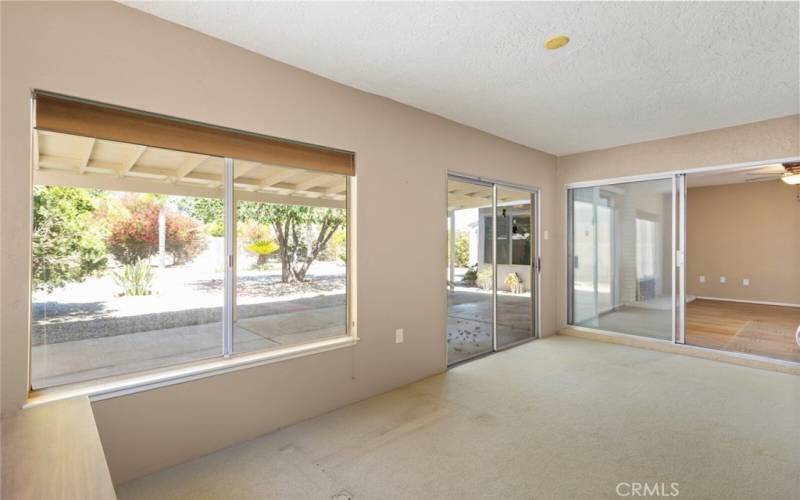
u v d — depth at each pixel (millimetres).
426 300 3725
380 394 3320
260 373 2621
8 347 1785
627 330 4934
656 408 2994
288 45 2496
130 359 2307
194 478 2143
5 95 1776
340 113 3053
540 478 2119
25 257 1829
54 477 1208
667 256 4605
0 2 1763
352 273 3197
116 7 2062
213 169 2533
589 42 2443
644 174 4738
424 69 2826
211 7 2100
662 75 2916
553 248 5465
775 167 5023
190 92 2314
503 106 3572
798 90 3191
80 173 2119
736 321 5918
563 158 5477
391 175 3416
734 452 2352
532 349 4688
